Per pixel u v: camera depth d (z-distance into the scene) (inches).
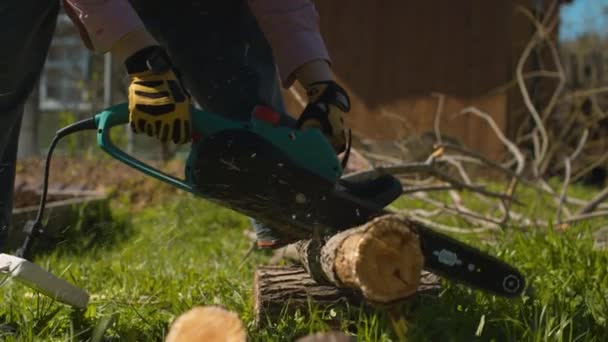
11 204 154.9
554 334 138.0
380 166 241.1
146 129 129.6
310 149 130.1
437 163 326.3
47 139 736.3
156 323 152.7
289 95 588.7
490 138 590.9
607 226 315.3
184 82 167.8
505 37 590.6
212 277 207.9
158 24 161.2
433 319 141.5
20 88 144.9
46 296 152.6
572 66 670.5
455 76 602.5
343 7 627.2
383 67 618.8
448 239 123.5
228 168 128.0
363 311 146.3
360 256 100.6
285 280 150.8
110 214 357.7
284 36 150.8
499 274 126.0
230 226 374.3
